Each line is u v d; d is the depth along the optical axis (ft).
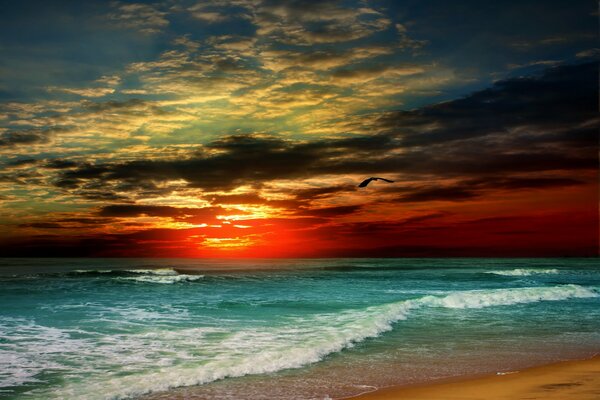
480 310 55.77
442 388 22.77
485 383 23.68
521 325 44.09
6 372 26.48
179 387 23.22
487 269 191.93
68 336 37.42
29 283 98.84
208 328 41.06
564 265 254.88
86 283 99.81
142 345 33.73
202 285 97.35
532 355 30.83
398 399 20.93
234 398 21.45
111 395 21.81
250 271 167.94
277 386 23.40
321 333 38.11
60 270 158.30
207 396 21.76
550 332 40.14
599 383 23.52
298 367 27.40
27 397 21.89
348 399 21.09
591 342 35.58
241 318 47.39
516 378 24.70
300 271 168.66
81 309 55.01
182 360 29.17
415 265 250.98
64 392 22.62
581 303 64.28
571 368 27.12
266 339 35.73
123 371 26.63
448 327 42.73
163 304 60.49
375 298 69.82
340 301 65.00
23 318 47.42
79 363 28.50
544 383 23.54
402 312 52.08
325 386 23.38
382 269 191.11
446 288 91.91
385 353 31.37
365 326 40.86
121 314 50.55
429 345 34.19
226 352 31.32
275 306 58.34
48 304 60.18
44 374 26.05
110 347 33.06
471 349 32.81
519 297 68.03
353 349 32.68
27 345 33.88
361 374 25.84
